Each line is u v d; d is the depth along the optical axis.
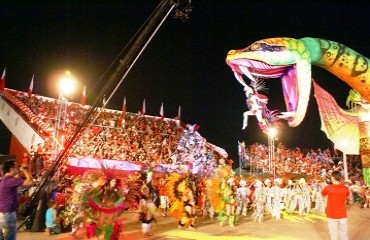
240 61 18.56
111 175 9.66
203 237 10.68
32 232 10.89
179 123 31.20
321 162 31.67
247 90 19.09
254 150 27.38
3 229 6.39
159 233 11.32
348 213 19.45
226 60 18.88
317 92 28.66
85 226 9.00
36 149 18.22
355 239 10.83
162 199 16.25
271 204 16.30
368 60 20.94
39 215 10.99
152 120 29.94
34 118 20.36
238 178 19.31
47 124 20.42
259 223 14.33
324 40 20.38
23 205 10.93
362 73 20.70
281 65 18.77
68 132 16.08
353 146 27.59
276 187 16.38
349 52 20.55
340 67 20.70
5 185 6.40
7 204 6.37
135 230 11.80
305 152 32.16
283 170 27.20
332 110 28.30
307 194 18.22
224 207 13.27
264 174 22.77
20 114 21.20
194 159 24.39
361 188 24.78
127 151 23.66
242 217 16.58
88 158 17.67
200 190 18.28
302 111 19.11
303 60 18.97
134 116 29.02
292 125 19.75
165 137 28.59
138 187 10.96
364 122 26.97
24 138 20.41
